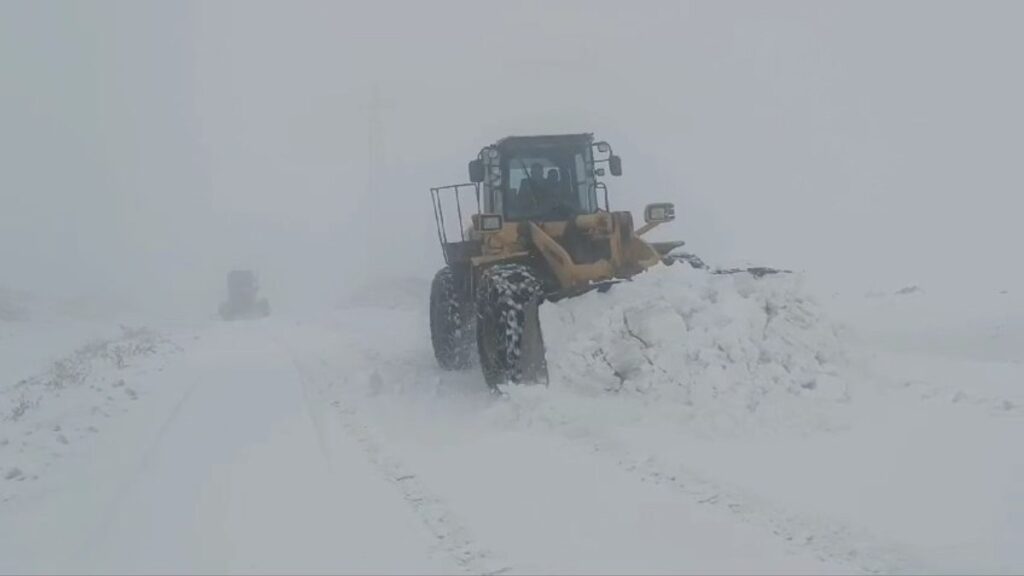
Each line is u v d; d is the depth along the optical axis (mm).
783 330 10930
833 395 10508
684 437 9633
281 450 10562
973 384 11438
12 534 8109
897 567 6355
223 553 7340
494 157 15016
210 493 8961
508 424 10883
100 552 7500
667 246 13875
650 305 10875
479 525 7609
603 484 8414
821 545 6785
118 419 13266
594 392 10898
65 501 9102
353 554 7148
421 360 17469
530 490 8414
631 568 6543
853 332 12148
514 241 13602
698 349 10594
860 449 8945
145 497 8938
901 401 10648
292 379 16406
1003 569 6250
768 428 9719
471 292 15086
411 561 6941
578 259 13367
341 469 9602
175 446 11062
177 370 18859
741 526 7215
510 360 11703
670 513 7574
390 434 11172
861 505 7477
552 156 14883
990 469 8180
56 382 17328
